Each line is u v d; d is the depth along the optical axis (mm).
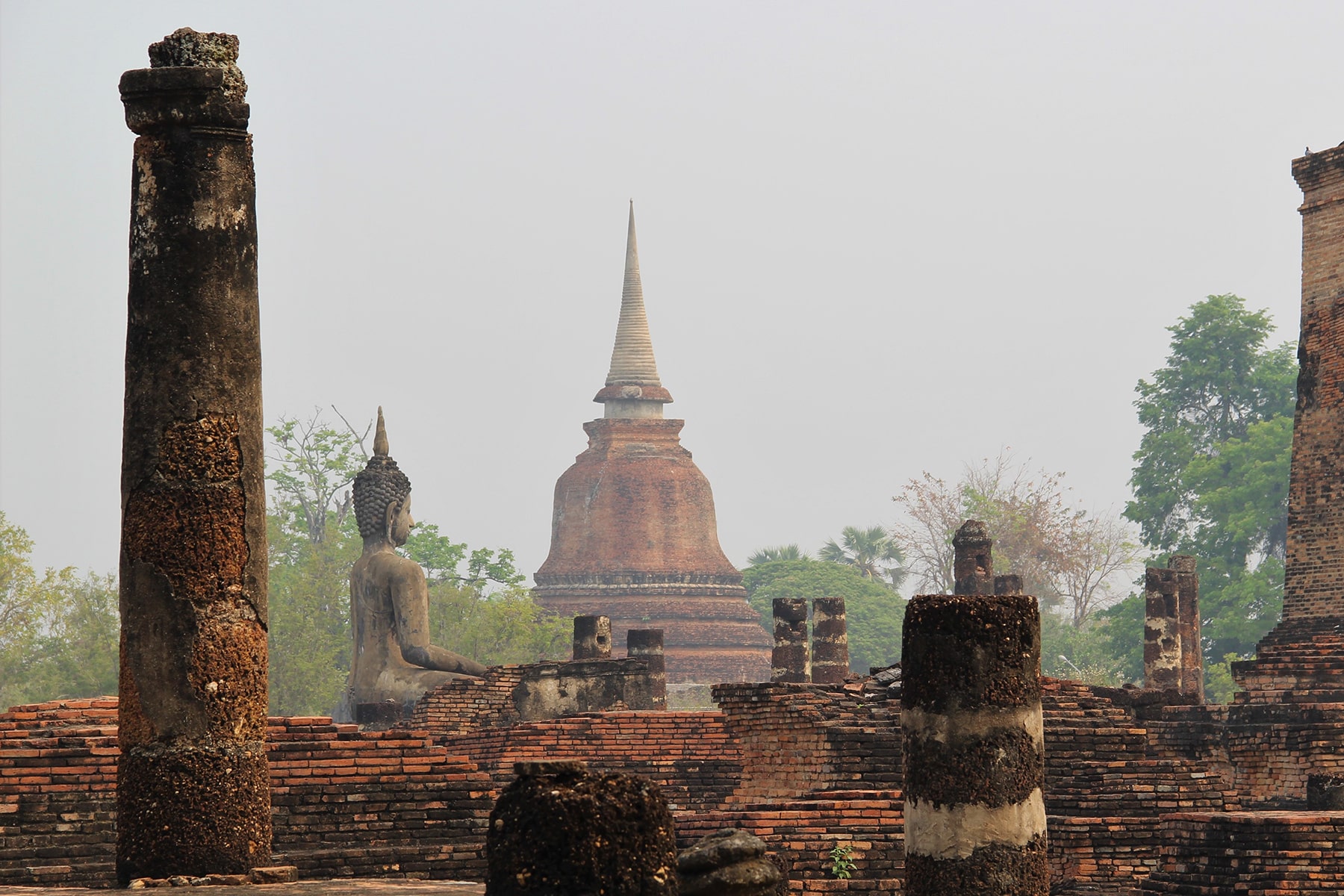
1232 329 89625
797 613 50438
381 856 19625
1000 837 14273
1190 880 22688
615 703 42281
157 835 15117
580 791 9977
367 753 20938
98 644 79125
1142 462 89375
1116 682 85875
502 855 10008
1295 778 33031
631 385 94625
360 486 45969
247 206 15844
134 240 15656
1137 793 24969
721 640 88750
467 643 81000
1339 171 42344
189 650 15227
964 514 99438
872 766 25688
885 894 21719
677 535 91125
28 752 19812
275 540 88688
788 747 26719
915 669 14664
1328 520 41656
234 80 15797
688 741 35281
